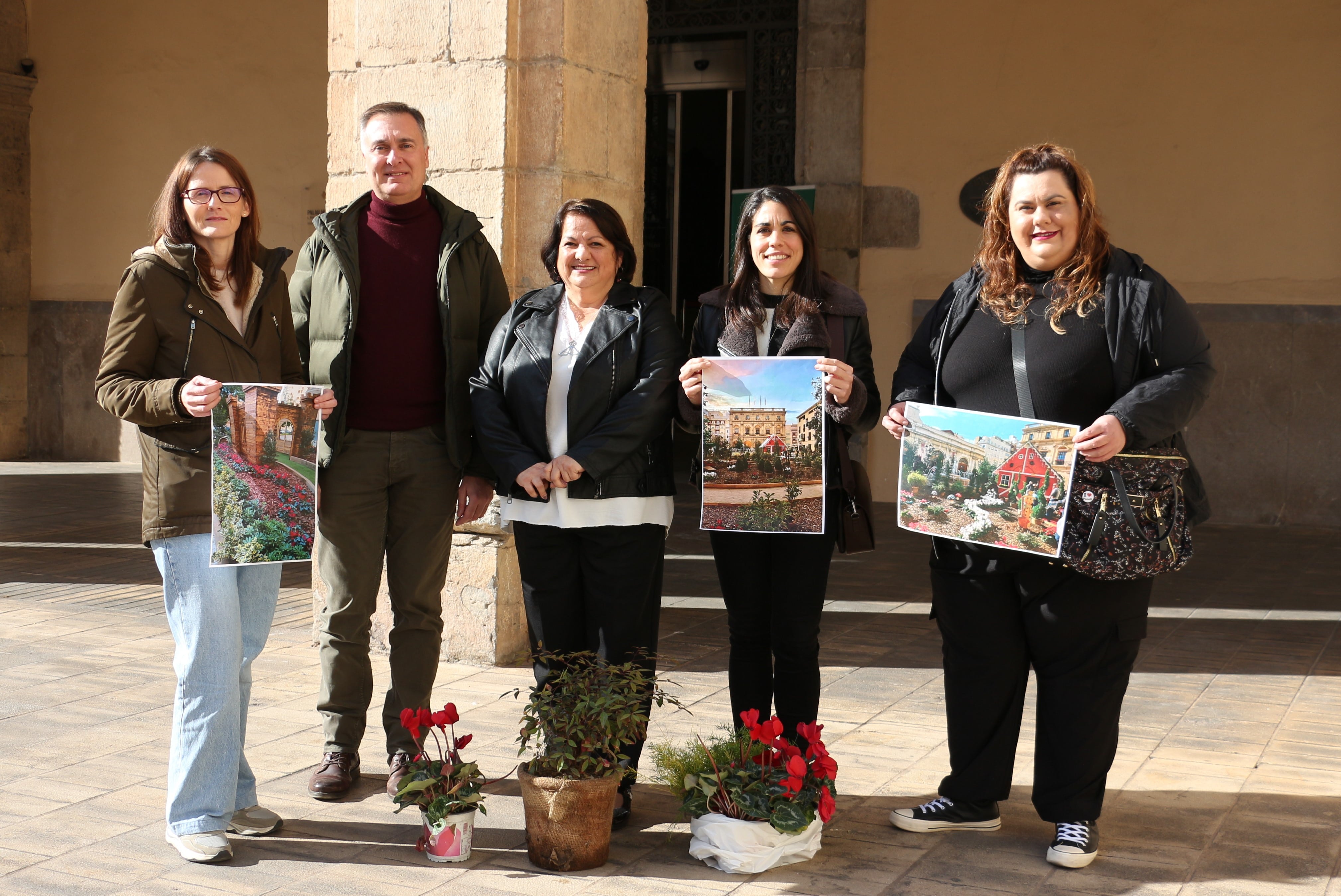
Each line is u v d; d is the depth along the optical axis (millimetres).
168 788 3998
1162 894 3469
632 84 6332
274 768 4453
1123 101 11375
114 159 15055
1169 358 3549
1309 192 10875
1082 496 3559
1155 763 4621
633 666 3826
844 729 5047
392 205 4164
